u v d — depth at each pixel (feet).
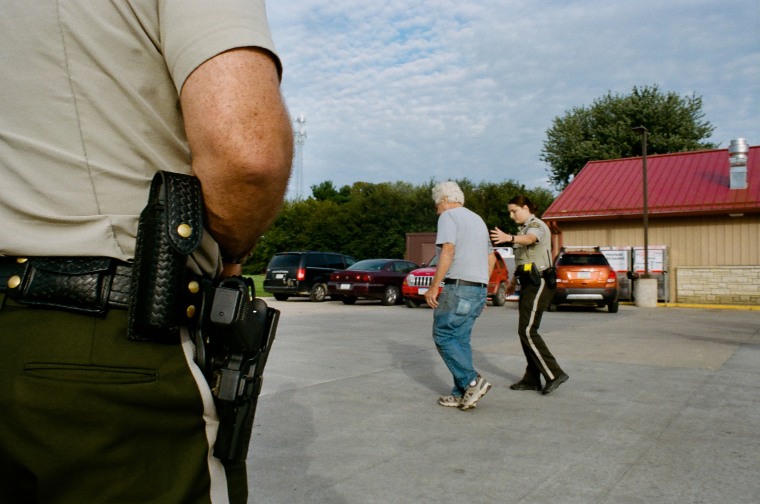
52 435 3.03
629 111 121.70
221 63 3.09
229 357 3.50
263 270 136.15
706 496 9.98
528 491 10.16
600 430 13.82
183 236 3.06
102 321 3.12
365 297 55.67
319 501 9.65
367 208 128.67
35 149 3.28
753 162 65.51
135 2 3.23
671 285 60.59
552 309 51.37
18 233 3.22
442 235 15.43
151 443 3.18
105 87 3.25
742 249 58.08
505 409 15.79
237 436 3.51
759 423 14.40
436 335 15.69
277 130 3.15
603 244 64.75
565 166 126.72
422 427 14.01
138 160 3.32
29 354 3.06
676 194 62.75
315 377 19.84
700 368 21.76
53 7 3.25
